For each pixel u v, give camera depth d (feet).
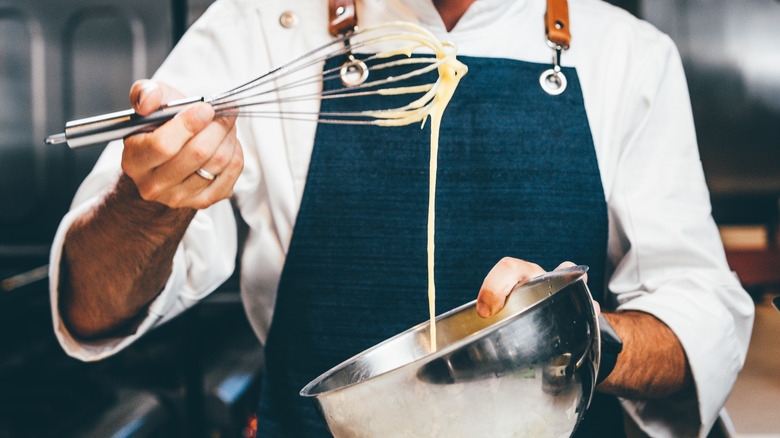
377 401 2.13
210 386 6.04
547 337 2.18
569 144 3.74
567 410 2.30
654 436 3.71
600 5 4.21
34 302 6.97
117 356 6.43
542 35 3.91
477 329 2.85
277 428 3.81
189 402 5.96
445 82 3.00
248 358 6.61
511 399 2.14
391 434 2.16
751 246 7.61
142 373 6.19
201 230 3.80
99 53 7.37
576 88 3.82
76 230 3.39
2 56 7.37
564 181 3.73
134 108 2.53
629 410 3.82
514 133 3.69
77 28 7.34
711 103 7.63
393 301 3.66
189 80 3.95
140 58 7.36
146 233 3.22
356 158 3.66
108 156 3.79
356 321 3.68
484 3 3.73
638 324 3.47
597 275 3.85
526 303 2.80
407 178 3.66
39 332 6.89
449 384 2.08
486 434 2.15
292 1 3.97
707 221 3.96
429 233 3.08
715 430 3.80
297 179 3.76
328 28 3.84
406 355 2.74
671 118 4.04
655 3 7.51
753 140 7.63
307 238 3.68
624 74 3.93
